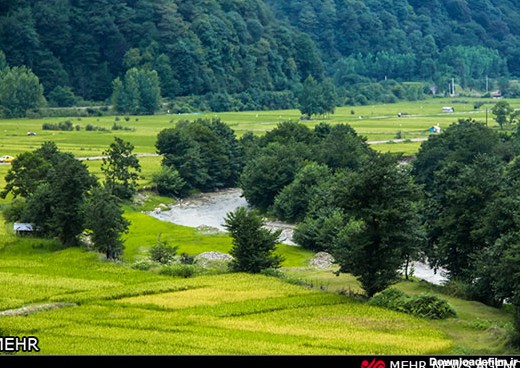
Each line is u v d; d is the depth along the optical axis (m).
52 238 147.12
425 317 103.19
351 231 121.56
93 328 91.69
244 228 128.62
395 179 116.38
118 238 142.62
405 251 117.81
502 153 199.12
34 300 104.94
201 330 91.94
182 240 158.00
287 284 118.44
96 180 151.38
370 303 109.50
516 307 97.25
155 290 111.88
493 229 117.31
